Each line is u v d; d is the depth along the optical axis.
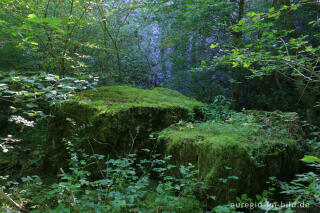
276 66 2.57
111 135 2.94
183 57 6.75
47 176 3.23
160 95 4.19
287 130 3.15
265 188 2.44
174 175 2.71
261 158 2.38
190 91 7.14
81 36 5.77
